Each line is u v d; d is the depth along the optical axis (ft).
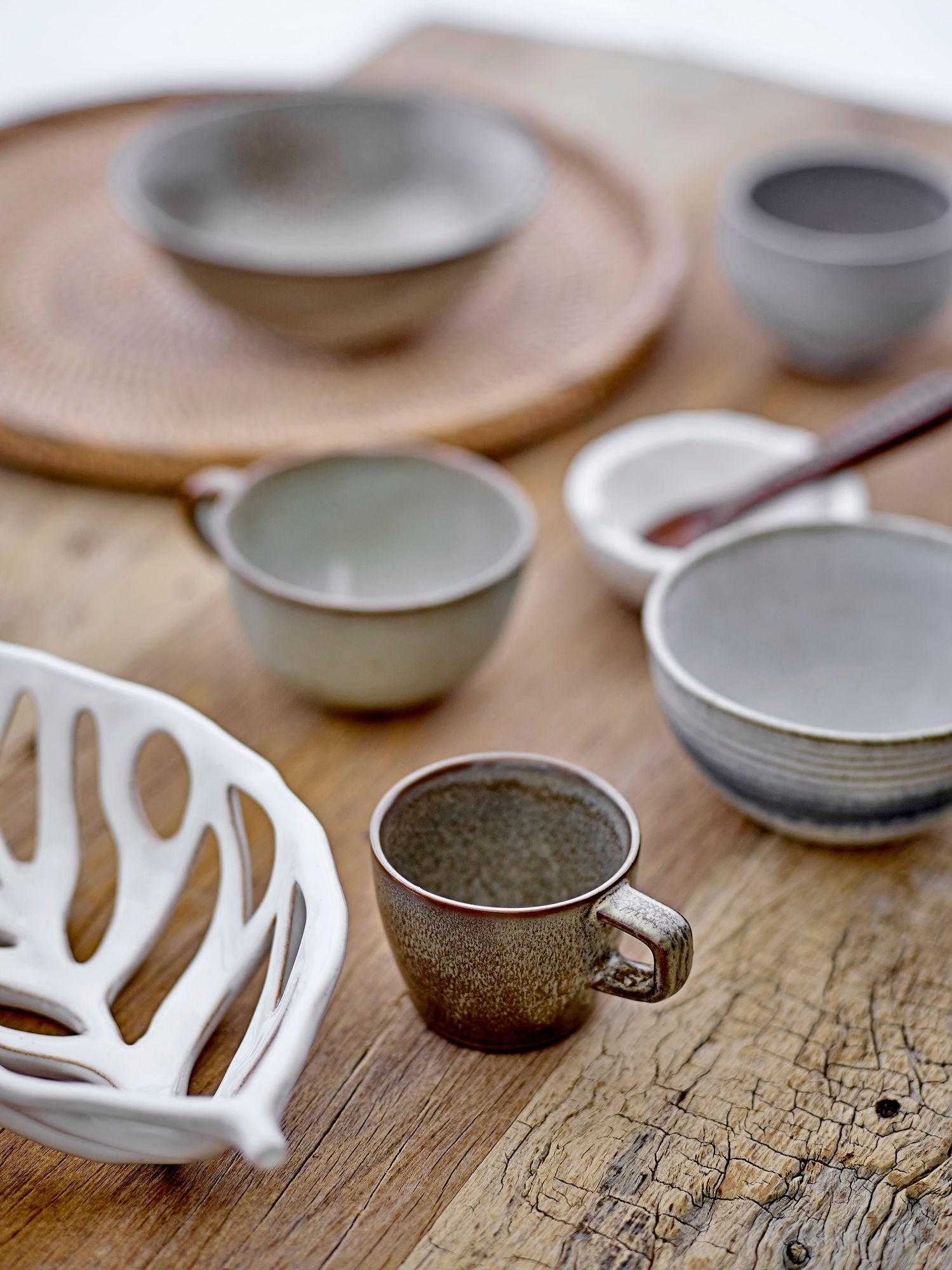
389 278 2.95
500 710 2.59
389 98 3.34
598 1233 2.09
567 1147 2.15
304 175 3.38
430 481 2.67
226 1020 2.23
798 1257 2.07
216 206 3.34
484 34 4.26
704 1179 2.13
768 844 2.43
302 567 2.67
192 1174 2.12
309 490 2.64
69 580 2.77
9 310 3.23
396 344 3.20
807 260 3.00
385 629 2.46
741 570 2.49
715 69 4.15
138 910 2.26
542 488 2.94
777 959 2.31
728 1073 2.21
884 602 2.50
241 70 5.62
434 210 3.38
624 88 4.05
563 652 2.67
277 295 2.95
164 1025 2.19
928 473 2.98
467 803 2.24
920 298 3.04
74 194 3.59
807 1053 2.23
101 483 2.94
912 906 2.36
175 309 3.27
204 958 2.22
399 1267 2.05
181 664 2.64
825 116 3.96
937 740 2.26
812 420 3.09
